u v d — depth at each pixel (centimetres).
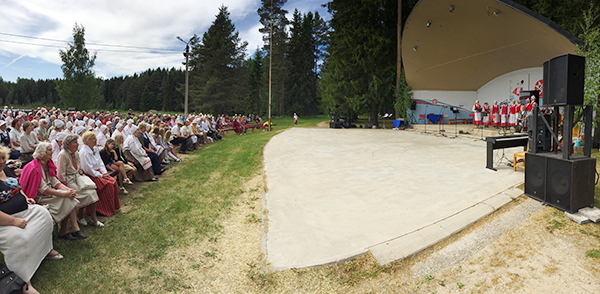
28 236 301
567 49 1305
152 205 561
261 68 6231
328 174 761
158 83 10381
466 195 553
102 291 313
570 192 444
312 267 361
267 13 3588
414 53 2077
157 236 435
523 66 1823
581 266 343
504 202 507
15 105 11700
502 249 388
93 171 494
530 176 518
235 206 564
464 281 337
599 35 920
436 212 485
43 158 381
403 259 374
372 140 1428
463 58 1958
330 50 2848
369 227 446
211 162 973
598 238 390
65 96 4719
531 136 543
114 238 425
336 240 414
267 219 494
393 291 328
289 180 719
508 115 1703
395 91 2398
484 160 853
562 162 455
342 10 2642
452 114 2328
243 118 2536
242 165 895
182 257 385
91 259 370
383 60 2500
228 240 432
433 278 346
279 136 1667
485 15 1473
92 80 4866
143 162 721
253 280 343
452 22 1670
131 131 727
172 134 1192
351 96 2641
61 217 395
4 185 304
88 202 443
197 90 4753
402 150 1090
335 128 2428
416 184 641
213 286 333
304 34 5512
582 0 1541
